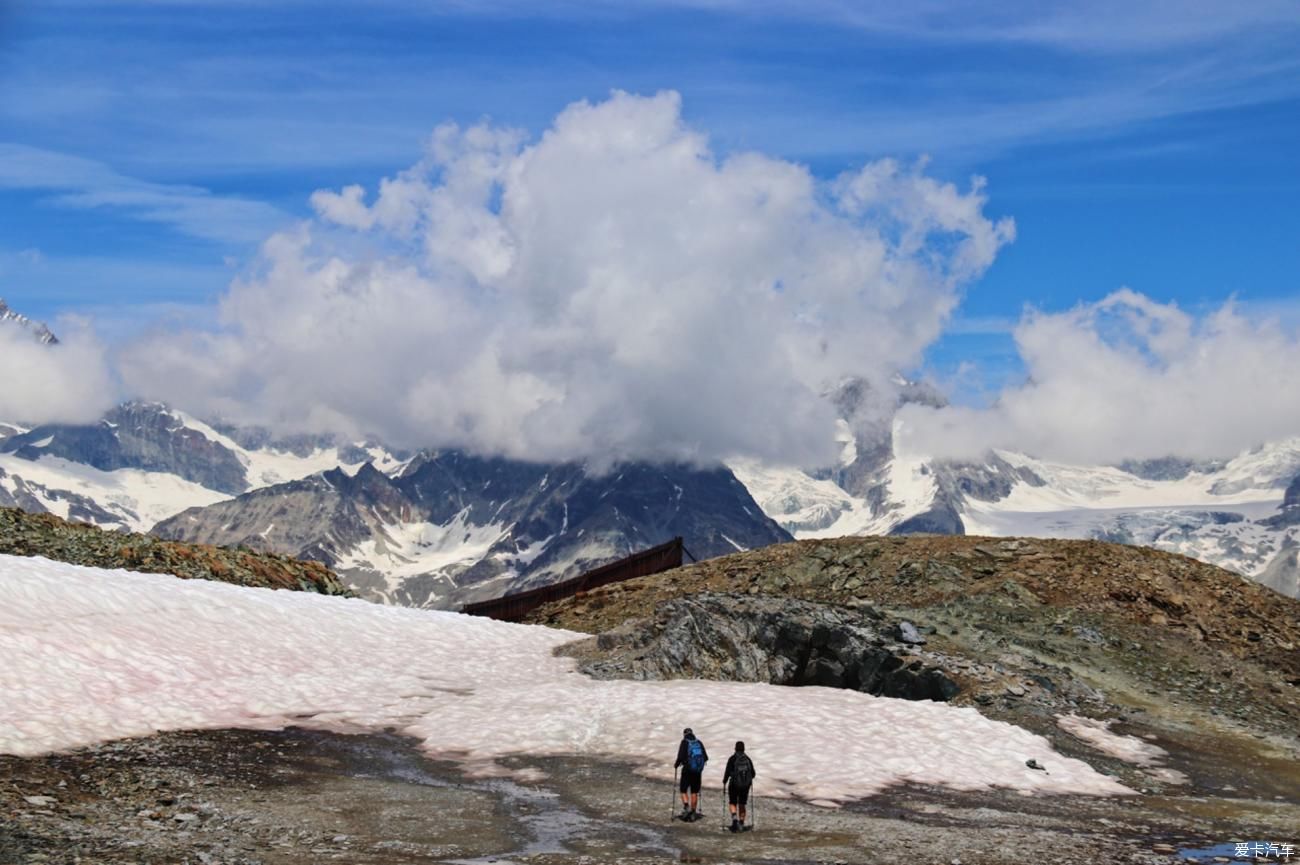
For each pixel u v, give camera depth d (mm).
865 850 28234
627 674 50719
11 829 26016
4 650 40969
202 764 34625
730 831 30062
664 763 37688
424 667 50656
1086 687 48469
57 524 64312
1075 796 36125
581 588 77688
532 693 46250
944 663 48156
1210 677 51250
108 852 24875
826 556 68875
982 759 39031
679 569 74250
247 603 54031
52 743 34812
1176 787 38219
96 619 46719
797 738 40094
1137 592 59500
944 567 63969
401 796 32719
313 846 27000
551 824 30250
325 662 49125
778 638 50625
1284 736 45281
